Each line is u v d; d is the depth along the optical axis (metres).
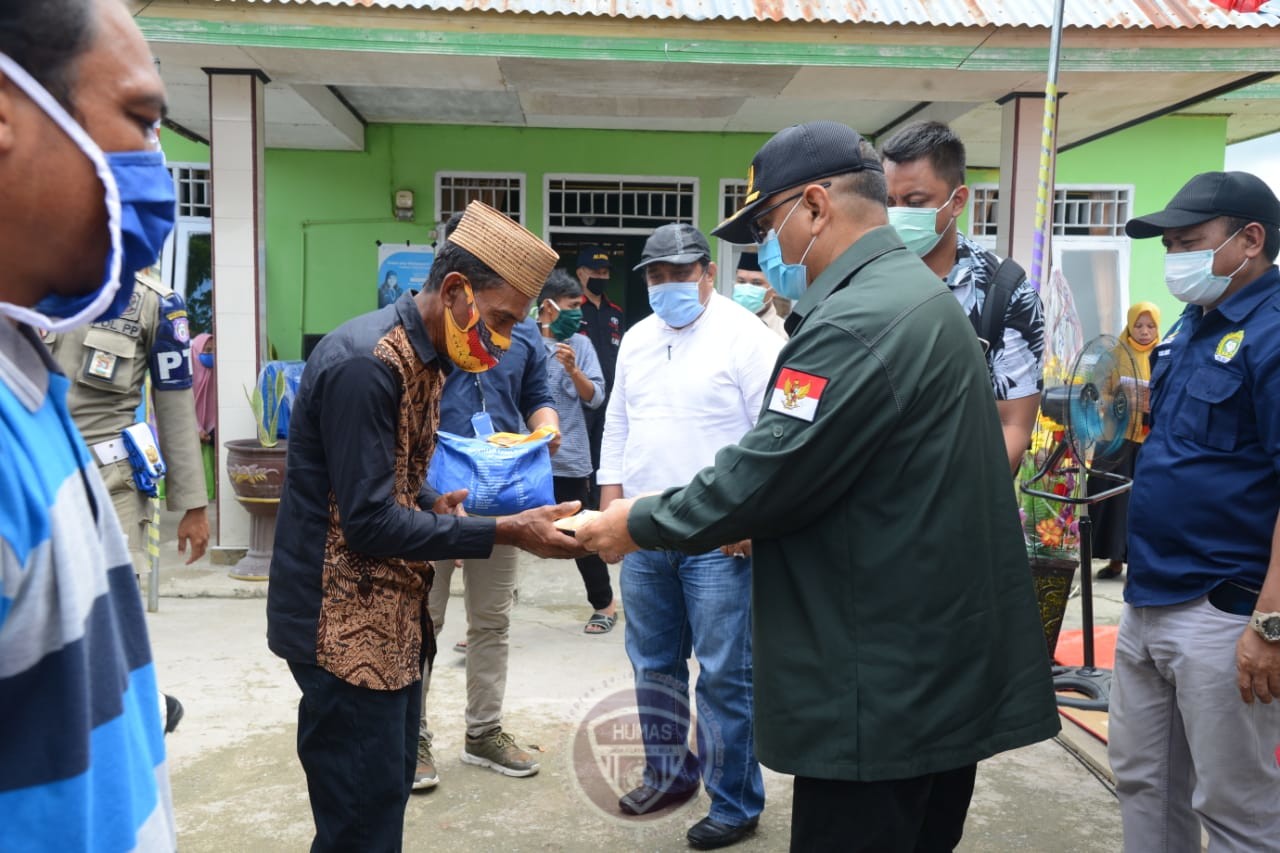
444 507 2.11
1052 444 4.05
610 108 7.32
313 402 1.91
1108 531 5.96
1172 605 2.20
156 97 0.81
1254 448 2.11
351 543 1.87
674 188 8.71
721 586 2.82
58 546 0.74
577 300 5.39
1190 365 2.27
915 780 1.67
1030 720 1.71
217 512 6.06
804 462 1.59
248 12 5.21
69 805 0.75
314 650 1.92
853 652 1.63
